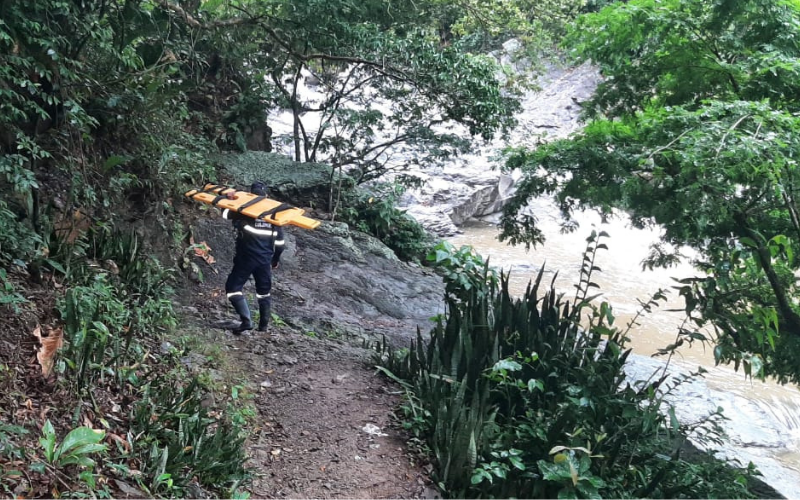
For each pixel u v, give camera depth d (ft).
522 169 27.22
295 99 43.68
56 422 12.35
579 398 16.76
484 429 15.56
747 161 17.80
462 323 18.38
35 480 10.51
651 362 30.14
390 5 35.63
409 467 15.05
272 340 20.38
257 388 17.26
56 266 16.44
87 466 10.80
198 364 17.08
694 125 19.84
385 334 24.43
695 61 24.13
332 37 30.76
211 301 22.49
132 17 22.02
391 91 40.91
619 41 25.02
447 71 30.58
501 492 14.23
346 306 26.50
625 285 53.72
